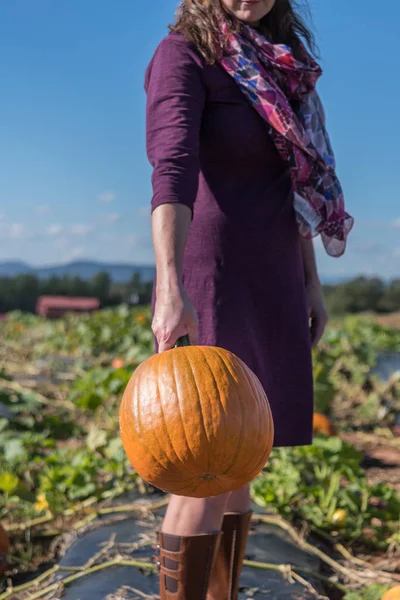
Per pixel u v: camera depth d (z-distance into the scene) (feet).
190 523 7.34
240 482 6.53
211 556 7.38
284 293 7.88
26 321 61.52
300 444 8.05
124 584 9.75
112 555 10.78
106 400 22.41
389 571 11.40
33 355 38.60
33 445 16.14
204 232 7.73
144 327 42.83
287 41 8.75
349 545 12.50
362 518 12.78
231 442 6.20
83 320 51.52
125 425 6.47
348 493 13.21
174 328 6.64
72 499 13.37
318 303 9.06
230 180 7.82
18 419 18.98
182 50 7.55
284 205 8.02
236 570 8.07
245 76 7.66
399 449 19.62
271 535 11.83
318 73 8.14
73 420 22.03
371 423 22.58
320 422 18.42
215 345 7.64
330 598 10.30
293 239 8.13
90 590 9.61
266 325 7.80
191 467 6.23
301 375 8.00
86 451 15.02
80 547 11.17
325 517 12.90
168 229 6.89
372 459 18.37
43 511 13.46
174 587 7.38
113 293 150.82
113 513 12.78
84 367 31.30
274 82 7.79
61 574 10.25
